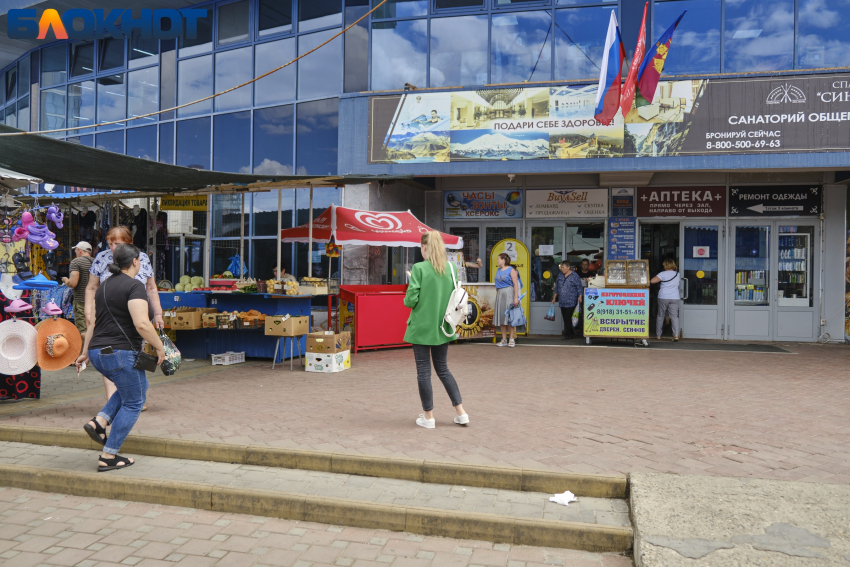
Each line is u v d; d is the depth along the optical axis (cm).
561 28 1115
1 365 533
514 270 1077
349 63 1210
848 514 326
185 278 1001
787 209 1177
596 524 338
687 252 1223
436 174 1121
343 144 1159
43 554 323
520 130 1088
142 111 1447
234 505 382
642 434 486
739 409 578
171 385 695
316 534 352
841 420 536
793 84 998
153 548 332
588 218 1261
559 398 626
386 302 1030
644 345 1089
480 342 1158
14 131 690
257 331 884
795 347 1083
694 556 285
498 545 339
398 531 356
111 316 421
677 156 1031
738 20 1045
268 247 1295
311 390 667
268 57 1302
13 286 604
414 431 492
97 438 431
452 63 1155
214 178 815
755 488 361
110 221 1086
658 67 1018
